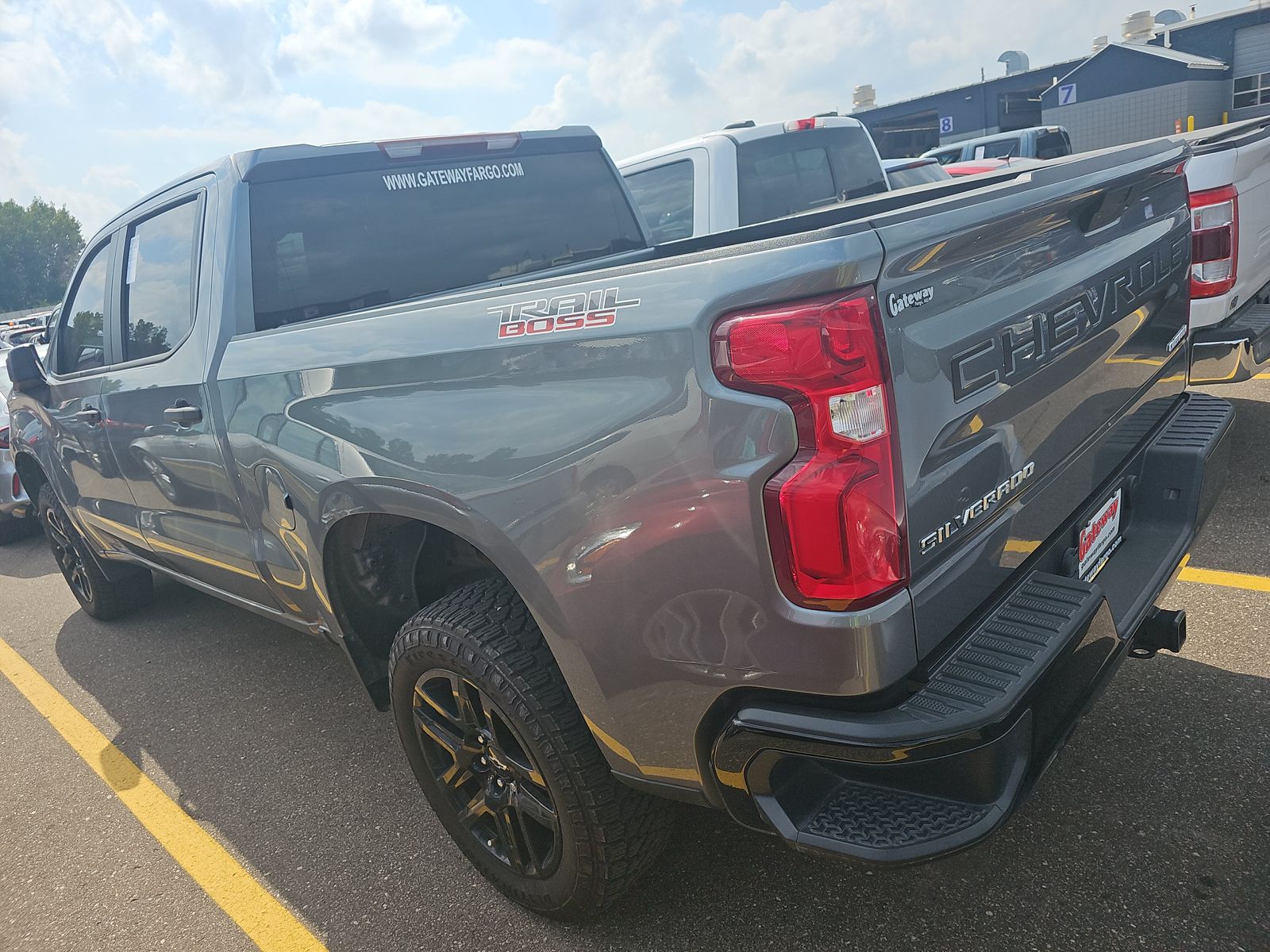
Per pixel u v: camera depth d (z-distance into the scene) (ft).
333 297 9.29
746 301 4.66
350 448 7.07
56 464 13.65
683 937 6.92
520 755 6.76
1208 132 15.05
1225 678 9.10
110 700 12.84
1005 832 7.47
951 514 5.14
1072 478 6.58
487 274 10.37
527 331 5.72
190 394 9.16
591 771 6.24
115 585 15.40
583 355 5.39
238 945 7.69
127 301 10.89
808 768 5.12
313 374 7.42
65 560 15.88
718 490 4.88
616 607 5.50
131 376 10.50
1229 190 13.12
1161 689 9.05
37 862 9.30
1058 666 5.16
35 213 446.60
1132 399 7.55
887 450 4.63
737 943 6.77
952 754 4.73
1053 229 6.09
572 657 5.86
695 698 5.41
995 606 5.63
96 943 7.97
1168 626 7.02
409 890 8.02
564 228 11.14
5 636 16.16
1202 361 13.66
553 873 6.86
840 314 4.47
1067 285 6.18
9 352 13.39
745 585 4.94
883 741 4.72
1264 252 14.96
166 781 10.50
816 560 4.68
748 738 5.14
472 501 6.11
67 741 11.85
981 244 5.30
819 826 5.07
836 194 17.89
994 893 6.88
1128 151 7.13
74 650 14.96
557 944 7.09
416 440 6.47
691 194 16.52
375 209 9.66
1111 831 7.30
